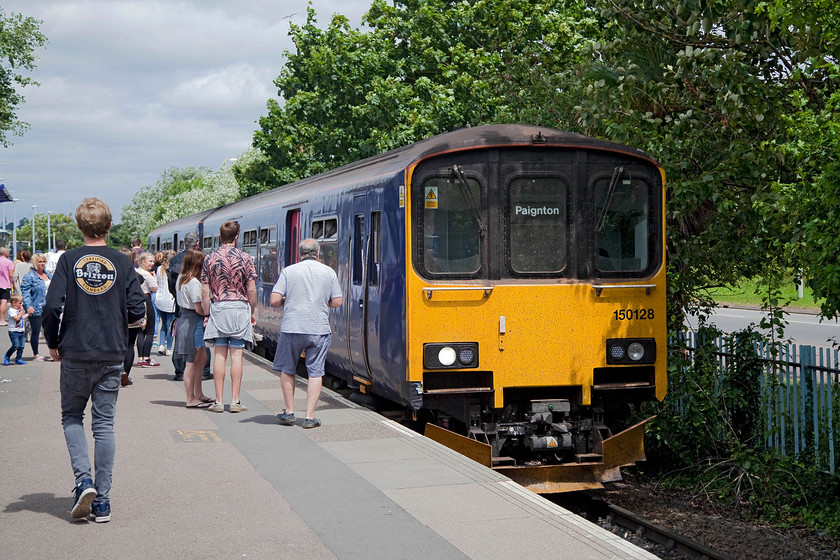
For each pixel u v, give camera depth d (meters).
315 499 6.52
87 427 9.43
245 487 6.87
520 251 8.96
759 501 9.59
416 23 29.67
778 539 8.55
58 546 5.46
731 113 10.54
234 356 10.30
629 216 9.23
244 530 5.77
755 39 10.77
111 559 5.21
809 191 8.44
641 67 11.98
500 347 8.80
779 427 10.12
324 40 30.58
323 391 11.87
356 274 10.88
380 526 5.84
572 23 26.34
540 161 9.02
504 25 29.16
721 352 11.22
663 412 11.41
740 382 10.87
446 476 7.23
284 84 31.77
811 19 8.59
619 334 9.11
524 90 17.36
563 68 17.81
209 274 10.22
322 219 12.84
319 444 8.49
